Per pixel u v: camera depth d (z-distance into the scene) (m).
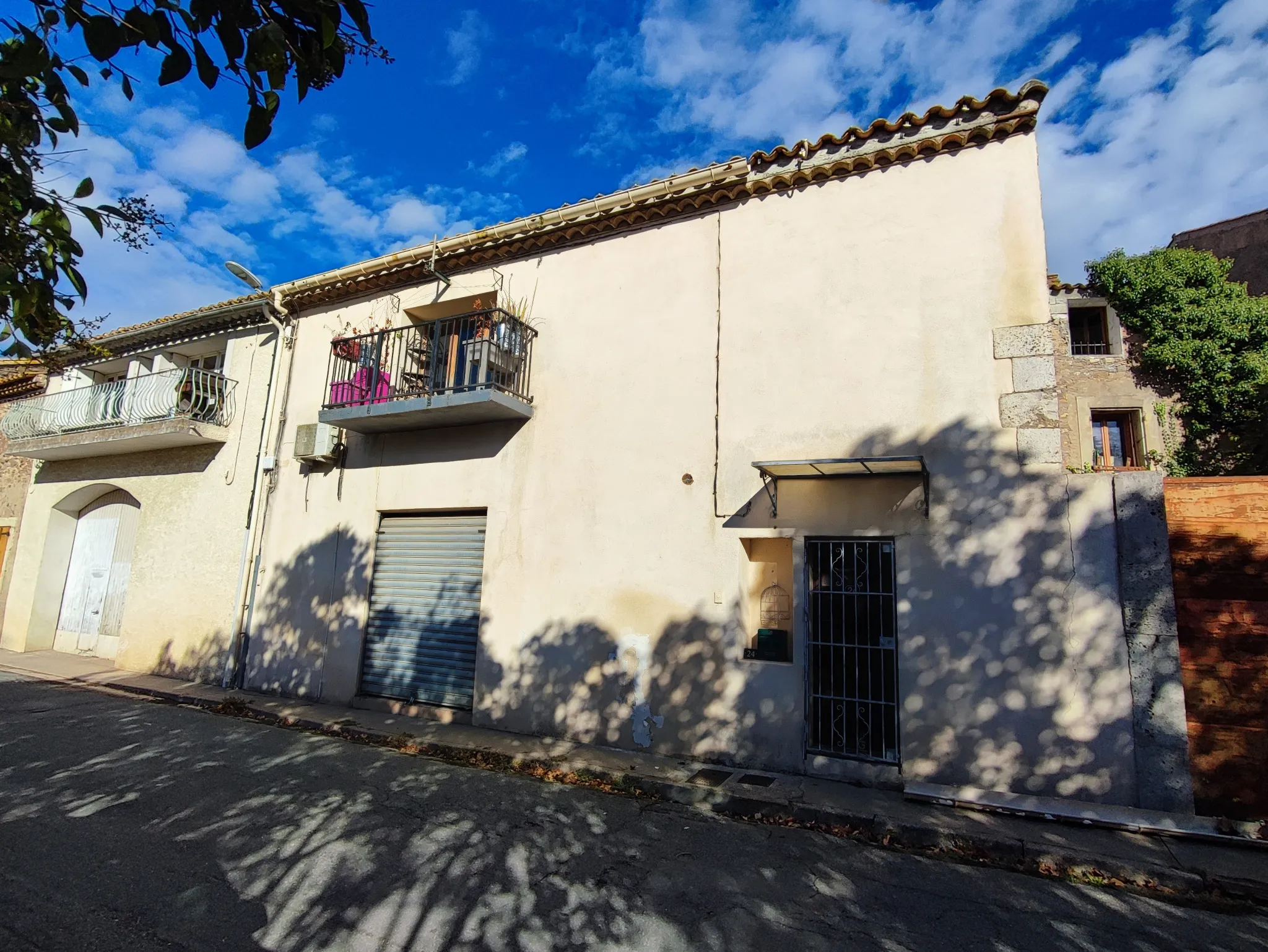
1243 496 5.07
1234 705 4.86
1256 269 14.94
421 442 8.70
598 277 7.91
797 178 6.84
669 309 7.37
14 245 2.95
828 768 5.76
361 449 9.16
